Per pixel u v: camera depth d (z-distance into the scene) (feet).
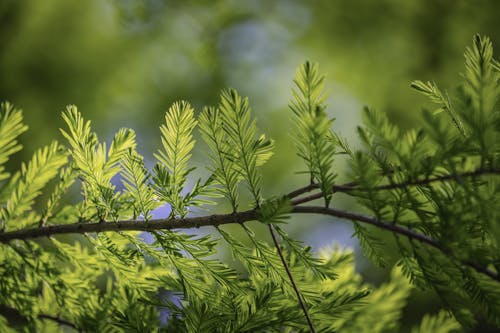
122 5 13.19
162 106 14.07
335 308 4.05
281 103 14.49
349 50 14.66
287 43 15.43
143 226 4.03
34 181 4.14
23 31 12.91
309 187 3.90
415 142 3.74
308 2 15.25
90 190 4.09
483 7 13.98
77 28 13.41
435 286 3.92
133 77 13.94
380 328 4.43
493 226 3.74
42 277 4.21
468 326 3.93
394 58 14.46
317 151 3.84
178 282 4.15
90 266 4.24
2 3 12.63
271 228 3.92
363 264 11.52
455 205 3.78
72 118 4.04
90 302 4.21
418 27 14.43
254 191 3.96
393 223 3.86
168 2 14.03
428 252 3.88
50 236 4.17
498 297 3.85
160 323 4.21
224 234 3.99
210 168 3.99
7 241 4.12
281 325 4.04
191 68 14.88
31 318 4.22
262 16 15.49
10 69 12.69
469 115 3.71
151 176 4.00
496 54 13.97
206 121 3.95
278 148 13.19
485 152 3.73
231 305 4.04
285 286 4.00
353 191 3.85
